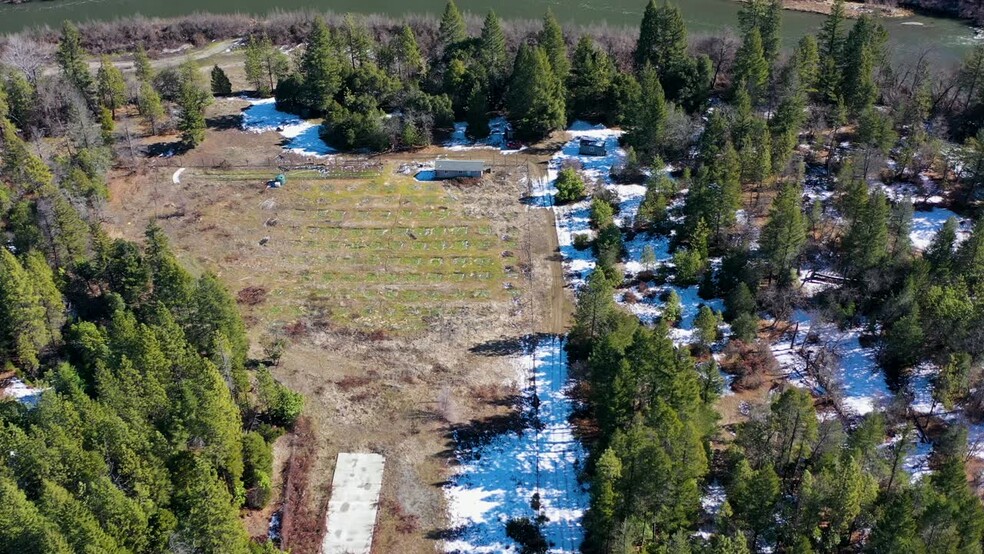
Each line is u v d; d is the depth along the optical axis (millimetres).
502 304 103250
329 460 83562
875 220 94938
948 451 78312
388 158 131875
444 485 81438
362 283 106562
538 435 86625
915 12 180125
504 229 116062
